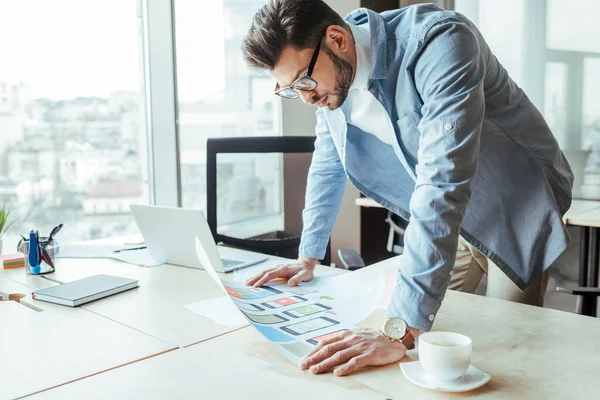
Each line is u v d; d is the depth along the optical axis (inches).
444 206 41.4
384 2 141.6
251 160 126.6
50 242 66.3
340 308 49.1
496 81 55.6
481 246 59.6
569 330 43.6
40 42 106.2
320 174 63.1
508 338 42.2
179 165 131.5
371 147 61.4
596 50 117.8
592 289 64.8
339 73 46.6
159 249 68.1
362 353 37.8
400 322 40.4
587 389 33.9
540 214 58.6
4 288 58.9
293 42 43.6
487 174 57.5
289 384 35.4
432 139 43.5
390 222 120.2
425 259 41.4
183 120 132.3
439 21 46.1
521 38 126.0
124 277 61.9
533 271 59.5
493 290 64.9
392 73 50.5
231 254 73.8
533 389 34.1
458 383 34.4
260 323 45.2
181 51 129.5
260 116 146.3
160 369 37.7
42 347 41.7
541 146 59.0
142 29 128.1
